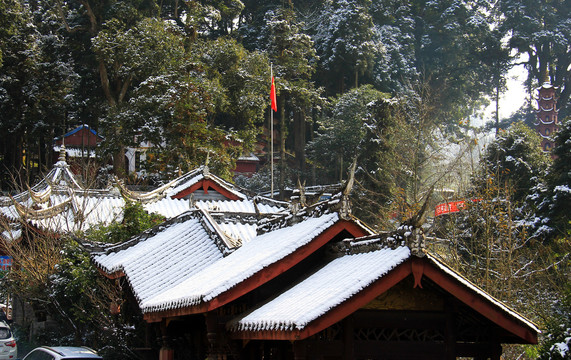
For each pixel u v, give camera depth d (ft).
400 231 46.60
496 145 154.92
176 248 75.05
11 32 224.33
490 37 305.12
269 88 229.04
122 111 195.93
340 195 54.34
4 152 234.38
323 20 290.97
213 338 52.47
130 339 81.61
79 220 109.91
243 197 118.83
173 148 178.70
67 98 231.30
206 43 227.81
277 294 53.62
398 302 47.55
